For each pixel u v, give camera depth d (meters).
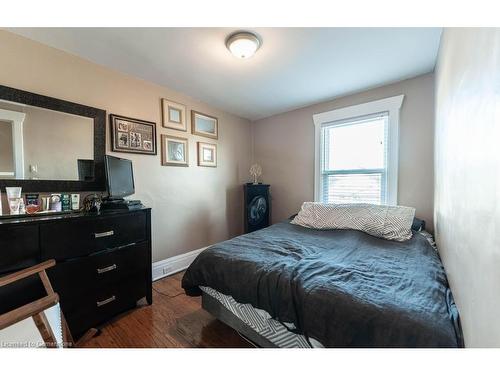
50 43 1.69
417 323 0.82
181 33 1.59
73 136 1.83
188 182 2.82
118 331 1.62
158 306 1.95
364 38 1.67
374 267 1.36
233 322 1.50
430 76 2.25
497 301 0.51
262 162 3.73
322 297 1.05
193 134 2.88
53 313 1.21
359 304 0.96
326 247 1.79
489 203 0.57
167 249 2.60
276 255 1.58
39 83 1.67
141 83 2.32
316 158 3.09
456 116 0.99
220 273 1.50
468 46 0.77
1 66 1.52
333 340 0.96
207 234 3.08
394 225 2.07
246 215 3.27
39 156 1.66
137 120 2.27
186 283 1.68
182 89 2.60
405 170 2.43
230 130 3.44
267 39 1.67
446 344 0.75
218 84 2.46
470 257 0.73
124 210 1.79
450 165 1.15
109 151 2.08
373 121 2.66
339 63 2.04
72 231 1.48
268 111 3.40
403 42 1.72
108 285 1.68
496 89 0.52
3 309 1.21
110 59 1.94
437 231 1.82
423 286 1.10
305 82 2.43
